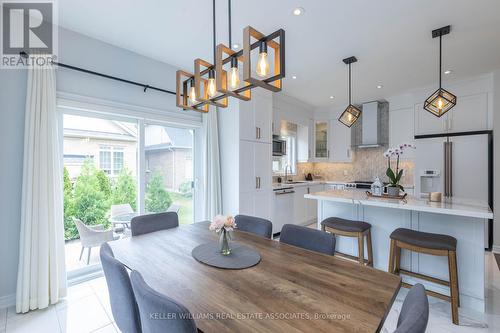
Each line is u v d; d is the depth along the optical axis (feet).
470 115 12.56
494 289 7.96
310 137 18.51
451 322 6.32
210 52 9.68
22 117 7.14
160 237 6.04
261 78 4.26
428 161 13.05
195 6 6.89
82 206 8.66
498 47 9.30
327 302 3.20
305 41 8.83
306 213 16.42
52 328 6.17
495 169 11.44
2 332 6.00
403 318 2.71
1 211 6.84
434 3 6.74
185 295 3.37
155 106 10.30
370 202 7.84
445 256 6.96
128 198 9.81
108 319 6.53
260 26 7.86
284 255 4.87
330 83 13.33
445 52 9.73
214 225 4.86
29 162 6.88
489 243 11.63
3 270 6.86
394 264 7.34
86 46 8.43
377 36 8.51
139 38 8.64
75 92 8.18
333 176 19.62
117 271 3.71
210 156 11.84
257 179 12.65
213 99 5.40
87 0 6.63
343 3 6.74
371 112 16.57
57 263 7.35
